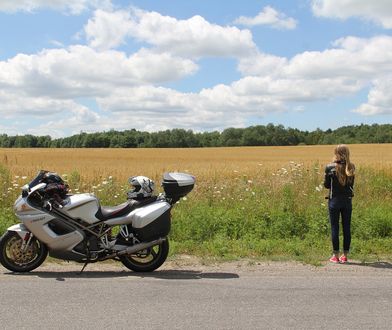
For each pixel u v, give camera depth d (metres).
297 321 5.38
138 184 8.09
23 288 6.70
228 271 7.86
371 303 6.08
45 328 5.11
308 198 13.07
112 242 7.85
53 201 7.77
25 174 18.73
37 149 86.06
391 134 120.25
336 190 8.72
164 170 23.88
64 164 38.12
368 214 11.48
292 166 17.06
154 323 5.28
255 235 10.54
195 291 6.61
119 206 8.06
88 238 7.83
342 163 8.70
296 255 9.13
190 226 10.71
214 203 13.40
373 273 7.76
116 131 123.75
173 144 120.50
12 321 5.32
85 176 17.77
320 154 67.12
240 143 120.50
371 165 20.17
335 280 7.27
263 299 6.23
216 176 19.03
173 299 6.20
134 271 7.88
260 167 22.56
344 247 8.73
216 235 10.41
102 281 7.15
